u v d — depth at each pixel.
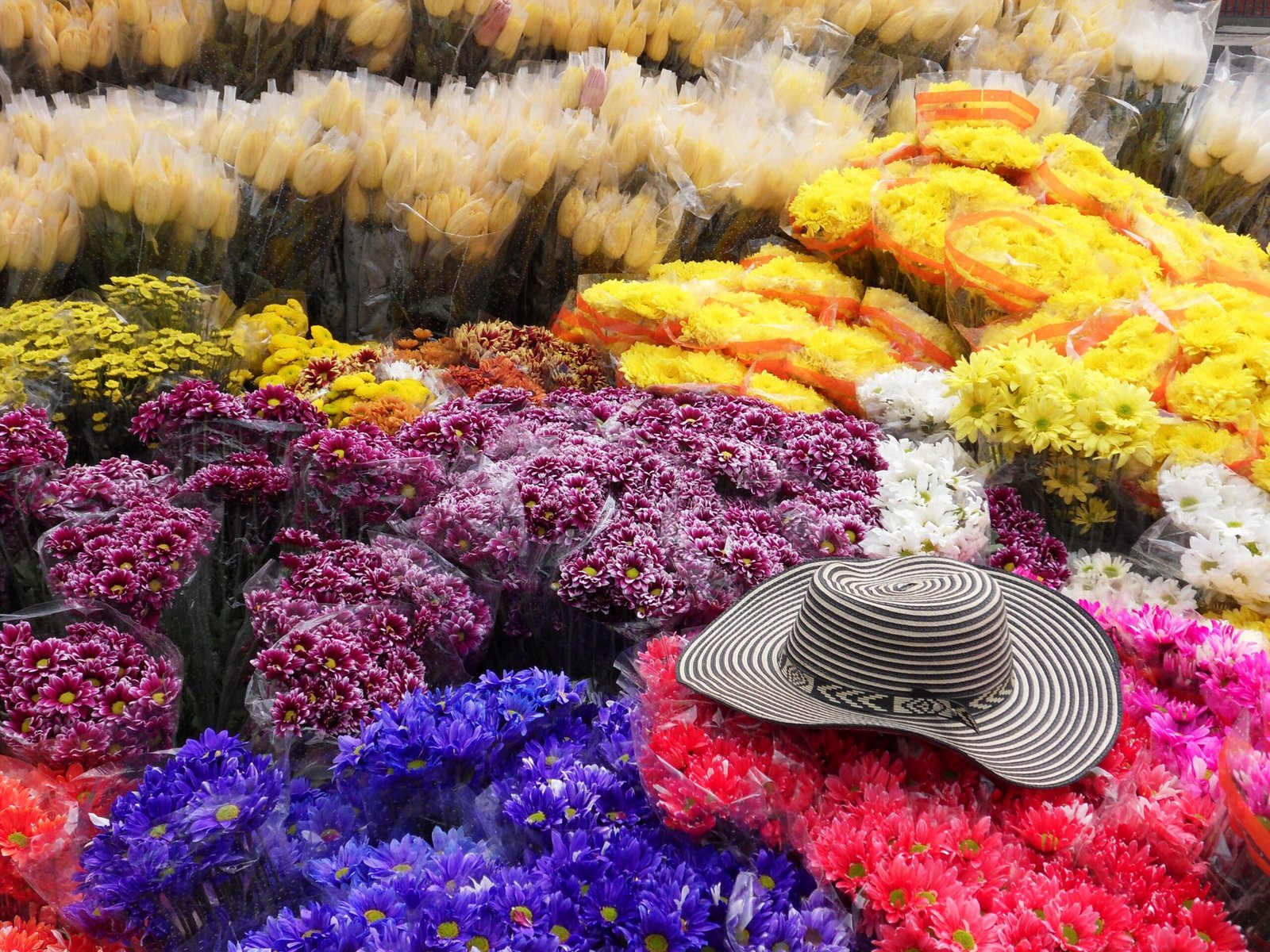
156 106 3.62
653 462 2.33
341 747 1.69
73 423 2.71
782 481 2.50
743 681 1.75
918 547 2.34
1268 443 2.59
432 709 1.79
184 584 2.00
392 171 3.37
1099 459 2.53
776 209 3.92
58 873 1.50
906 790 1.67
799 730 1.72
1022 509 2.65
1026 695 1.76
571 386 3.30
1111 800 1.66
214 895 1.47
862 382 3.09
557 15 4.33
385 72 4.20
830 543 2.34
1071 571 2.57
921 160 3.74
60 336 2.69
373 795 1.69
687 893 1.43
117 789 1.67
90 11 3.84
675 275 3.58
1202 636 1.91
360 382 2.83
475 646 2.06
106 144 3.20
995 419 2.55
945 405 2.85
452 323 3.69
